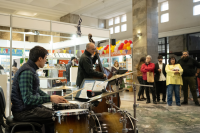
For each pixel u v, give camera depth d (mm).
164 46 11711
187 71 5598
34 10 11836
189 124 3559
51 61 6105
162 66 6012
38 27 4879
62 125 1767
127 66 10078
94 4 11398
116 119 2027
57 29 5184
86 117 1861
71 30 5430
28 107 1988
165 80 5969
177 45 11008
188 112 4586
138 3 8984
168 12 11406
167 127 3373
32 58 2061
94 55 3801
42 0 11188
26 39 5918
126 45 9898
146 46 8680
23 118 1956
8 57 4746
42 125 2018
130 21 13570
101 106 3018
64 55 6250
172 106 5375
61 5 12133
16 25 4566
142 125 3512
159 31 11906
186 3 10539
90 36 3877
